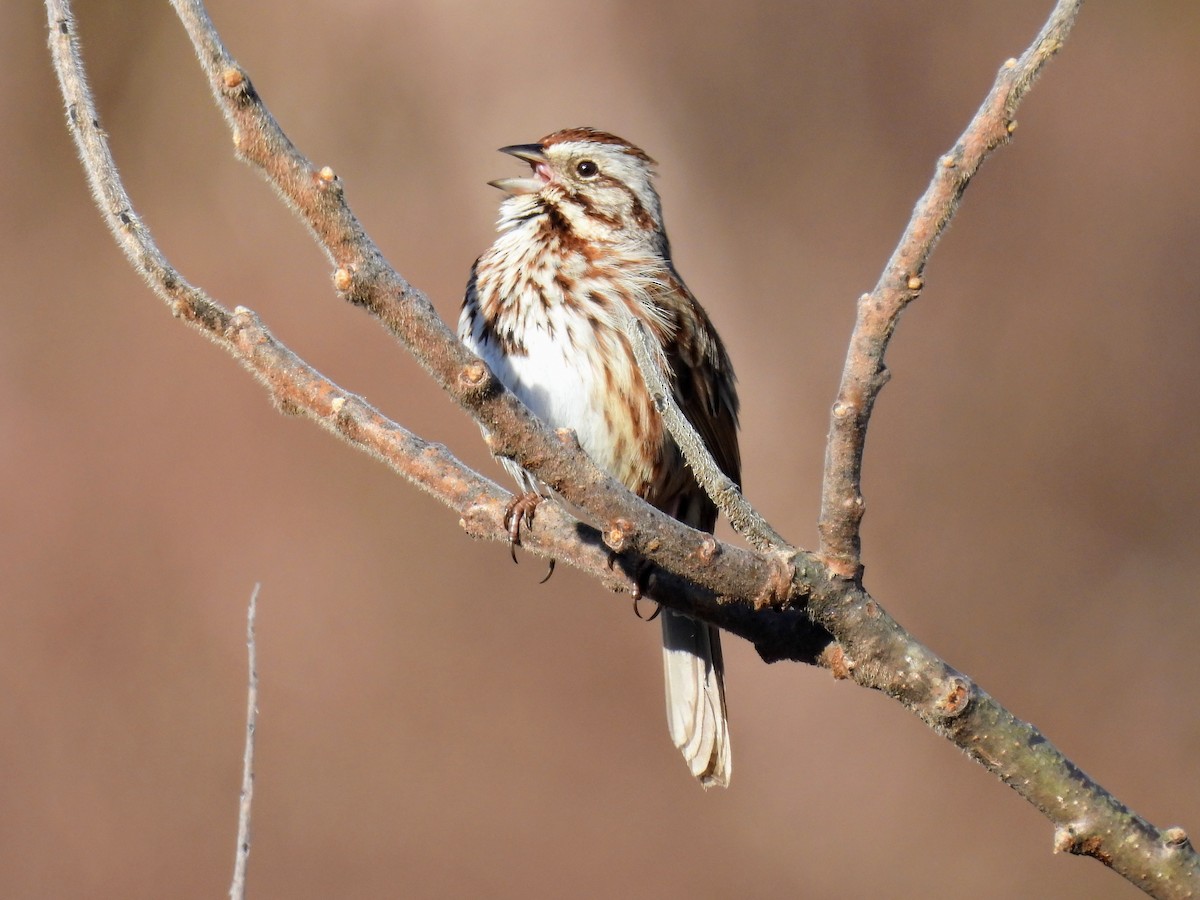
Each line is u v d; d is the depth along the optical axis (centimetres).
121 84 1564
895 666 421
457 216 1530
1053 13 382
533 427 404
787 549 419
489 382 395
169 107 1560
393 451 483
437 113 1574
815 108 1599
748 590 416
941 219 386
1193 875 409
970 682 419
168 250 1457
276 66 1587
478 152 1560
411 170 1555
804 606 420
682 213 1553
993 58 1616
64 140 1540
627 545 410
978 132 382
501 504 505
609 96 1577
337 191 376
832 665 438
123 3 1578
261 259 1446
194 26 361
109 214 405
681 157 1574
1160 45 1716
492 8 1596
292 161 372
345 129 1566
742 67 1600
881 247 1538
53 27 391
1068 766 416
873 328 394
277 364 441
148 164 1533
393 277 385
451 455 503
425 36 1591
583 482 407
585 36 1587
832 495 410
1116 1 1736
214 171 1526
